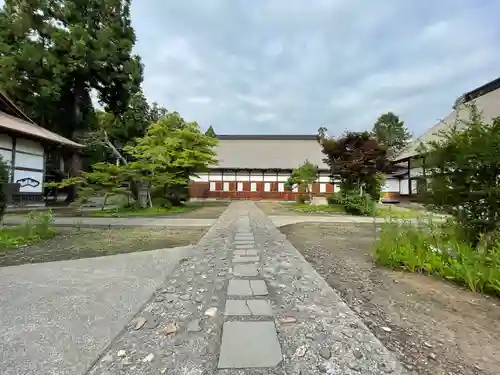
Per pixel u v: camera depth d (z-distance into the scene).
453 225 4.26
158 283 3.32
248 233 7.01
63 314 2.50
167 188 15.66
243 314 2.50
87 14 18.23
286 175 31.09
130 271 3.79
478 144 3.81
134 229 7.77
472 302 2.86
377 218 10.76
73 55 16.50
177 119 16.22
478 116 4.50
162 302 2.77
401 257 4.05
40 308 2.63
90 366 1.78
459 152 4.00
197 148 16.05
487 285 3.09
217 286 3.22
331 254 4.94
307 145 35.62
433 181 4.43
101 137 16.66
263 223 9.06
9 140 12.79
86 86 19.39
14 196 12.88
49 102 17.53
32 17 16.94
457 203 4.14
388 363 1.83
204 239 6.19
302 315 2.49
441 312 2.63
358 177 13.67
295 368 1.76
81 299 2.84
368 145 13.16
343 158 13.65
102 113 26.48
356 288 3.25
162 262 4.25
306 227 8.48
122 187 13.36
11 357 1.87
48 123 19.59
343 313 2.54
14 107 13.92
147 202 13.99
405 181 19.62
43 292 3.03
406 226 4.90
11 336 2.13
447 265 3.63
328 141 13.91
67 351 1.94
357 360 1.86
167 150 14.39
